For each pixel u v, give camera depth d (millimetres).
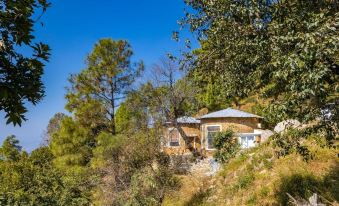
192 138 32625
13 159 22547
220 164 21203
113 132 24953
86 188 18875
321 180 13125
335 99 7094
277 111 7168
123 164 19047
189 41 8492
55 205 15578
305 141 15312
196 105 36281
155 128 20578
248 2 7203
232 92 8484
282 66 6301
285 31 6863
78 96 24750
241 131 29031
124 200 17328
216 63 8203
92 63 24797
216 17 7891
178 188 18656
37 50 4074
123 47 25125
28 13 4000
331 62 6305
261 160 16453
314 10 6781
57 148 24484
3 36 3928
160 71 31391
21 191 14719
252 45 7176
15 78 3863
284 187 13734
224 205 15656
